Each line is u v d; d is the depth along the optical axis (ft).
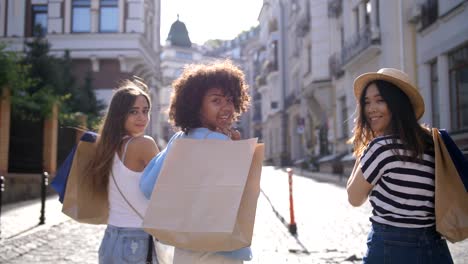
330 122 86.38
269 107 165.17
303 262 20.47
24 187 45.83
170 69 250.57
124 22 98.43
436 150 7.48
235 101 7.96
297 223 30.14
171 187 7.15
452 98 46.26
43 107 50.37
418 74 52.85
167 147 7.89
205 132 7.59
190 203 7.05
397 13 55.77
